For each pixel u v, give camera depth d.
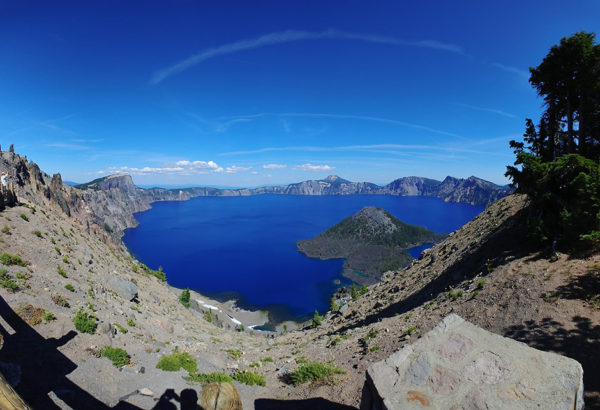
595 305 15.80
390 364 6.70
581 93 35.28
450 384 5.95
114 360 18.48
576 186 21.81
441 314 22.84
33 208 49.47
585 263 19.12
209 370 22.62
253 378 21.31
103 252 60.06
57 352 17.08
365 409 6.70
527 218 24.92
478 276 25.70
